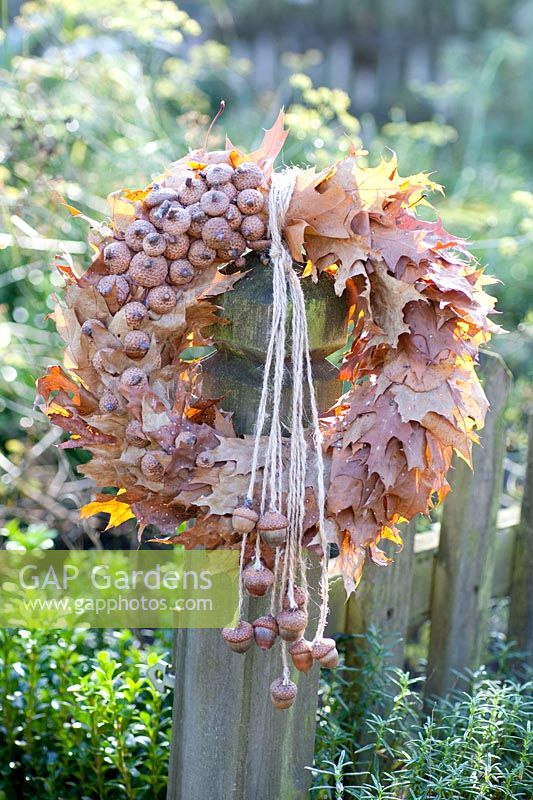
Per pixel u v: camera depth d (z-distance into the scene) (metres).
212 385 1.32
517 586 1.83
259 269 1.28
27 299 2.48
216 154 1.26
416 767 1.44
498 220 2.94
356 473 1.25
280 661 1.38
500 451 1.70
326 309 1.28
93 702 1.56
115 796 1.61
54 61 2.50
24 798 1.66
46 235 2.14
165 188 1.24
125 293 1.23
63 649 1.63
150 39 2.60
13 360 2.09
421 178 1.25
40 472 2.30
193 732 1.42
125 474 1.26
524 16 5.32
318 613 1.38
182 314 1.24
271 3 5.86
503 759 1.58
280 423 1.26
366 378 1.40
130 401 1.23
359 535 1.26
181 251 1.23
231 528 1.25
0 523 2.16
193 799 1.44
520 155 4.49
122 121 2.54
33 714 1.62
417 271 1.24
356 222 1.24
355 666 1.64
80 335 1.24
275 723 1.40
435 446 1.26
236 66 3.70
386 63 6.07
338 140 2.49
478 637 1.76
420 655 2.00
